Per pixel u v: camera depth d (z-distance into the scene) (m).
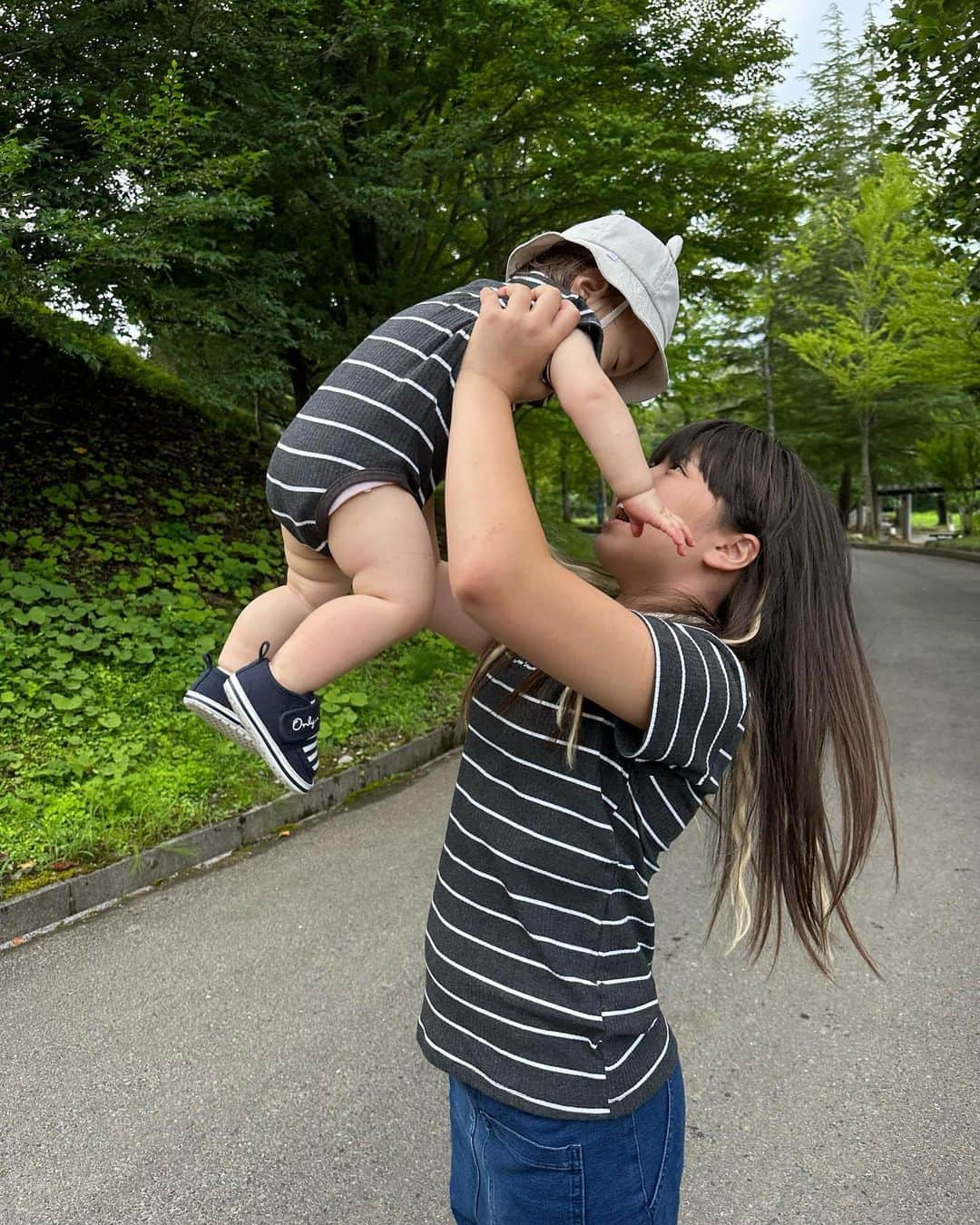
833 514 1.12
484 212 8.37
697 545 1.06
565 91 7.91
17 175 5.28
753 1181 2.02
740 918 1.14
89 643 4.99
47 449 7.77
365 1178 2.05
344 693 5.36
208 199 5.37
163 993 2.82
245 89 6.49
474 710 1.06
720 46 8.26
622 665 0.87
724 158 8.09
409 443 1.13
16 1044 2.56
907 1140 2.13
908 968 2.89
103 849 3.60
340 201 7.12
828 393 27.03
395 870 3.68
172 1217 1.95
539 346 0.90
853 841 1.12
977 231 7.41
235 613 6.04
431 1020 1.01
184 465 8.52
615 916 0.94
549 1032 0.90
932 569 16.77
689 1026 2.61
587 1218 0.92
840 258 26.20
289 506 1.18
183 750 4.42
